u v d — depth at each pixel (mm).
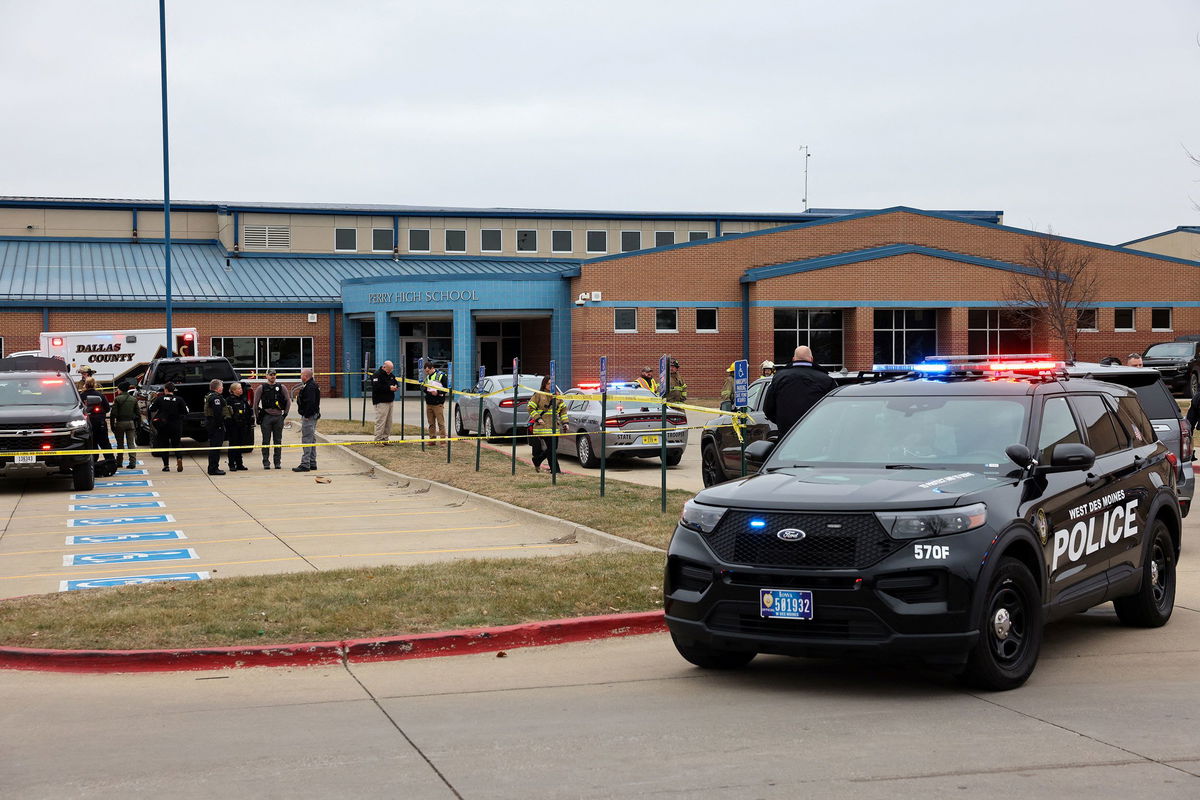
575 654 8508
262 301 48406
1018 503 7207
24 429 19453
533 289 45719
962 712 6602
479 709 6988
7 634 8734
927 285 45719
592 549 13023
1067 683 7254
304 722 6766
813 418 8586
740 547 7035
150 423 25953
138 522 15984
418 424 33031
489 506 16938
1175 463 9625
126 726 6734
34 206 54750
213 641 8539
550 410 20656
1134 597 8742
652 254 44875
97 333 35625
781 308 45344
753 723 6480
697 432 30719
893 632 6617
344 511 16984
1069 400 8477
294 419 34875
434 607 9406
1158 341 47781
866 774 5516
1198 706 6660
